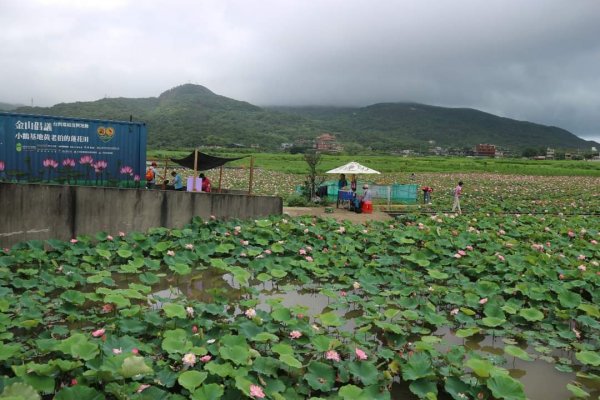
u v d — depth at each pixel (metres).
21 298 7.03
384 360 5.96
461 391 5.07
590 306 7.45
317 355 5.98
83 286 8.69
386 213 20.09
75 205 11.41
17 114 14.66
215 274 9.95
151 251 10.41
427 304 7.64
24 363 5.26
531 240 13.80
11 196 10.42
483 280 9.37
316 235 12.86
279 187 31.72
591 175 56.88
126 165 16.98
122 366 4.39
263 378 5.03
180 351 5.30
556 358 6.46
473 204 24.12
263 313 6.73
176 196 13.38
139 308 6.55
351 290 9.12
